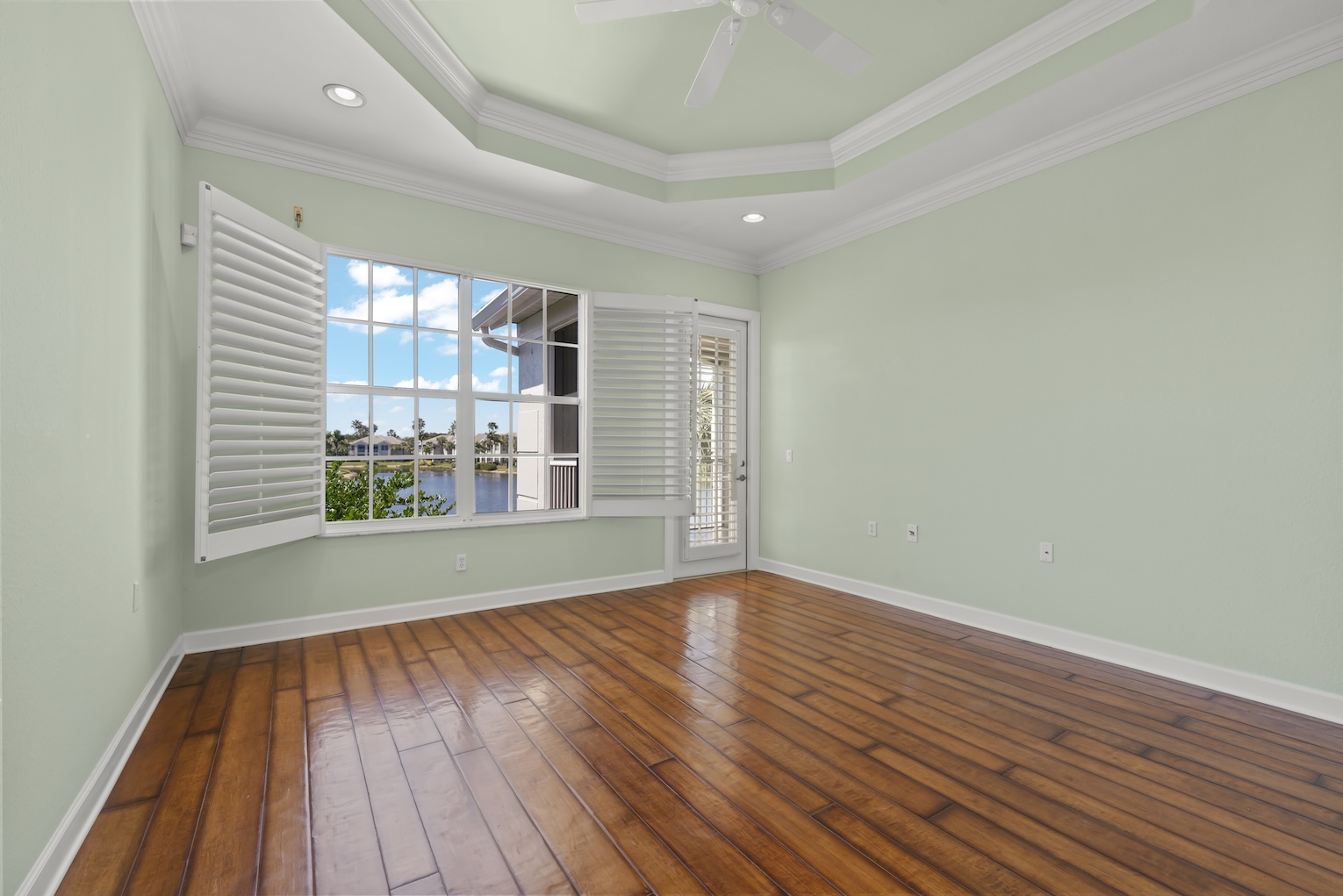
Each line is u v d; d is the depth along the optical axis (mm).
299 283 2994
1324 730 2172
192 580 2893
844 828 1622
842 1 2412
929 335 3676
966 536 3473
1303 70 2297
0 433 1190
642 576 4375
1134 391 2775
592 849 1534
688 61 2818
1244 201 2449
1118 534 2828
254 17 2207
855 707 2365
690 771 1906
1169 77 2537
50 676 1400
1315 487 2289
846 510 4223
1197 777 1878
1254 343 2428
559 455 4117
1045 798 1766
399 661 2830
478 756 1988
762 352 4961
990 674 2703
